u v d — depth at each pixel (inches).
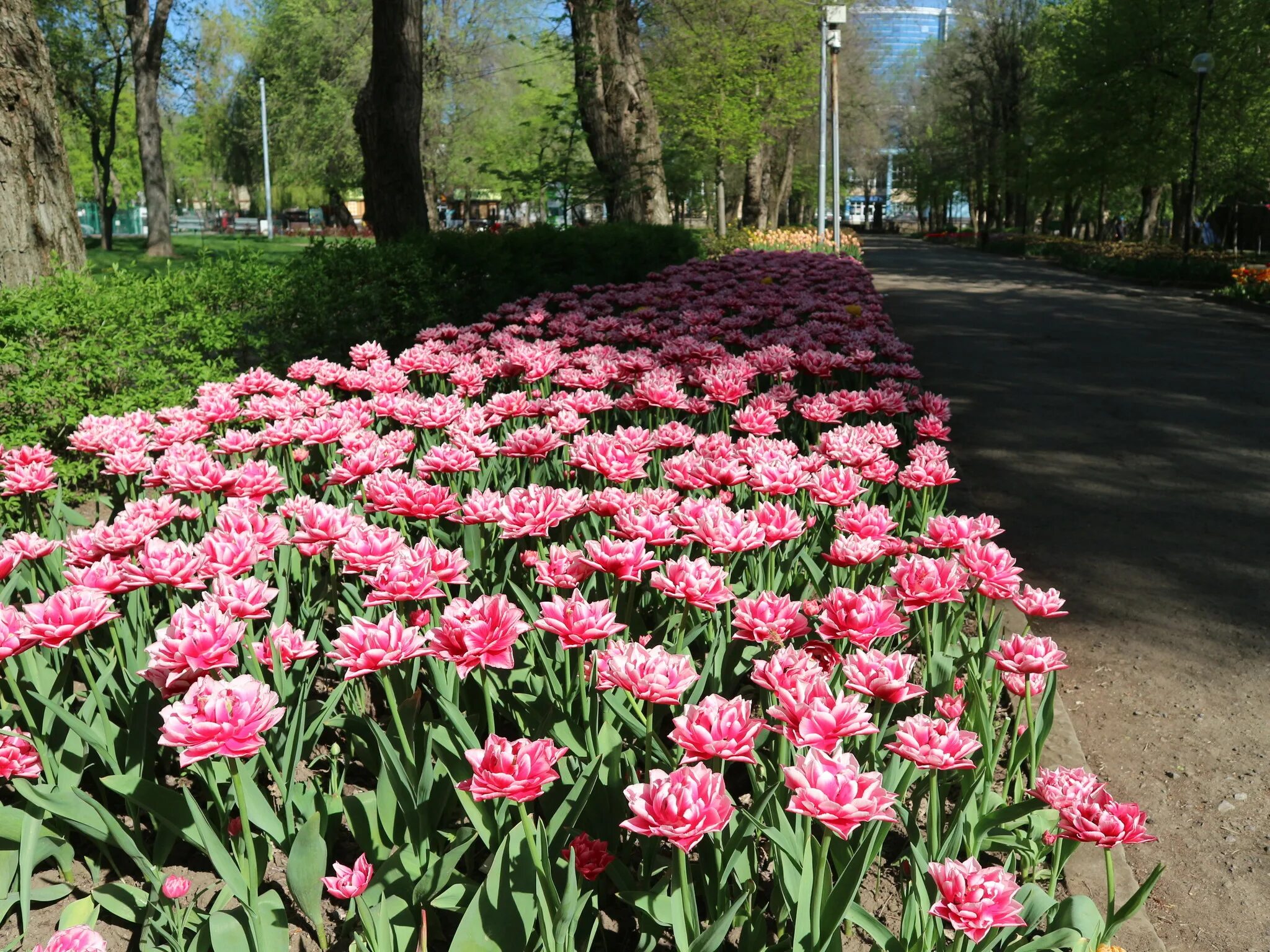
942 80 2600.9
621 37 878.4
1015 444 350.6
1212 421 384.2
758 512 126.9
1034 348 576.7
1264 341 602.9
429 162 1734.7
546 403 199.2
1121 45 1334.9
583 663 104.3
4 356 229.5
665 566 122.2
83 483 251.0
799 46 1444.4
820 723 80.4
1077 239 2012.8
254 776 108.4
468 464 154.2
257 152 2333.9
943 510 271.0
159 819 96.5
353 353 260.7
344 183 1908.2
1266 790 140.3
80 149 2235.5
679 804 70.9
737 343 326.0
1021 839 114.3
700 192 1972.2
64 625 97.0
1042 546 247.6
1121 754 150.9
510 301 472.7
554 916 81.7
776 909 98.7
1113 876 105.2
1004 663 104.7
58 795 98.3
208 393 203.6
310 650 111.6
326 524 119.6
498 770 79.7
